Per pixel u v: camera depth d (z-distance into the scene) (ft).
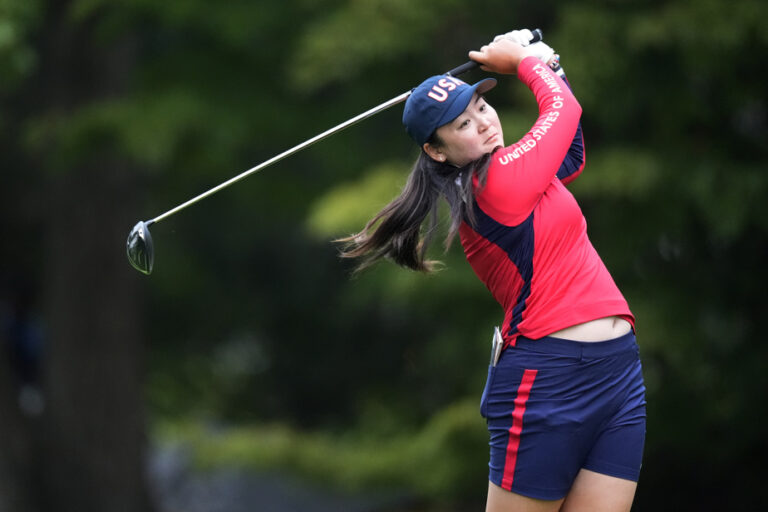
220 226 182.60
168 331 200.34
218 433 180.55
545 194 34.60
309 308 203.51
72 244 125.59
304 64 96.94
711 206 85.25
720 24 81.46
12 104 131.75
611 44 85.15
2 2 88.63
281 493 145.07
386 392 185.98
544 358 34.35
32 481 123.34
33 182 152.15
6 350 127.65
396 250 36.73
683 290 91.66
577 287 34.40
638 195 85.51
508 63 37.32
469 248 35.68
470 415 94.38
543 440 34.50
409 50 98.73
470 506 120.67
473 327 96.89
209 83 106.11
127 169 126.00
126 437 127.85
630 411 34.94
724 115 92.02
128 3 98.78
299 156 122.62
